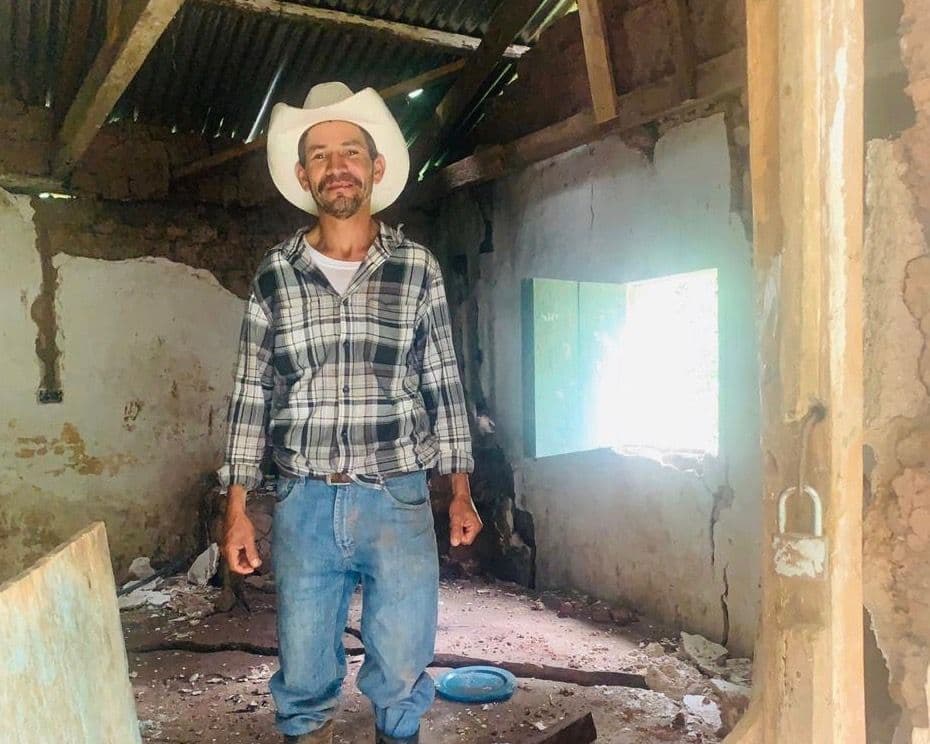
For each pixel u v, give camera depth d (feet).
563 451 10.98
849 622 3.13
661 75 10.52
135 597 12.61
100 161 13.47
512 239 13.80
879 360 3.48
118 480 13.93
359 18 12.09
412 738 6.48
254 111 14.06
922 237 3.38
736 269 9.69
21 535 13.20
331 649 6.35
